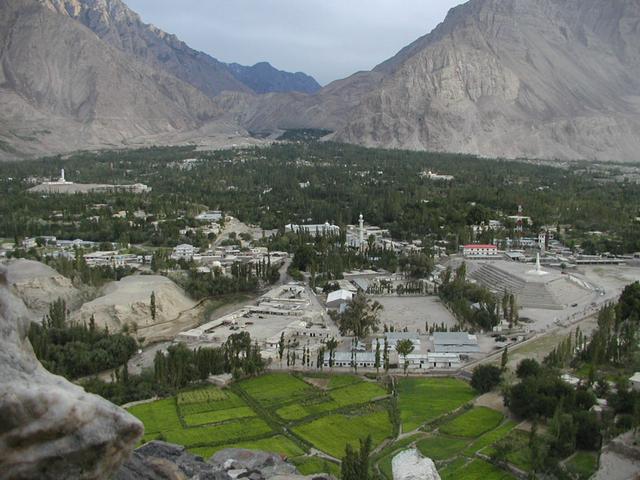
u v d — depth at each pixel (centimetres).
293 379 16738
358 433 13225
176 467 5416
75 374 16825
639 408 12031
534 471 10950
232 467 7950
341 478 8700
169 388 15650
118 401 14712
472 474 11175
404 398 15325
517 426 13150
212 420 13825
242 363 17012
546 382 13900
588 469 11119
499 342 19812
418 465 5588
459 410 14350
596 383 14825
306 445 12612
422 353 18462
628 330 18288
